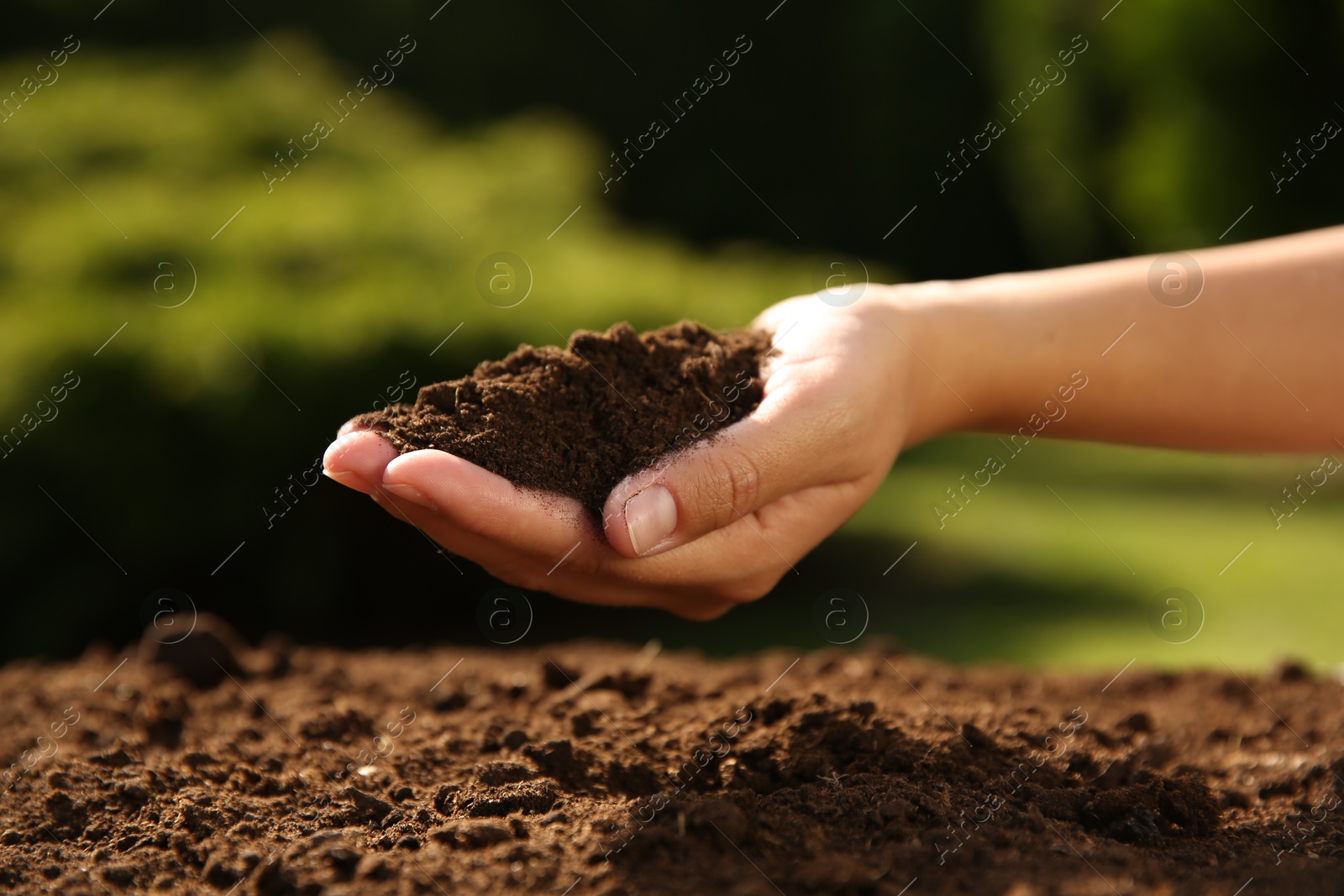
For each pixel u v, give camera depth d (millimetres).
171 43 8711
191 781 1321
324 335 4043
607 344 1352
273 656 1955
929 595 5250
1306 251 1634
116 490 3984
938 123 11672
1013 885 964
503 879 1004
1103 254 9883
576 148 7266
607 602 1448
